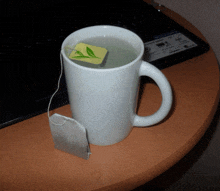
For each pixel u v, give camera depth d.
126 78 0.25
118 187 0.29
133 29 0.49
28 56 0.42
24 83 0.37
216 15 0.64
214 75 0.46
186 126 0.36
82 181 0.29
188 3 0.69
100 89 0.25
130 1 0.59
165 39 0.47
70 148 0.31
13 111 0.34
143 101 0.41
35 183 0.29
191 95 0.41
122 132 0.32
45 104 0.36
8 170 0.30
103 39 0.31
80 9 0.56
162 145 0.33
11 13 0.54
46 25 0.50
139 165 0.31
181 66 0.48
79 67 0.24
